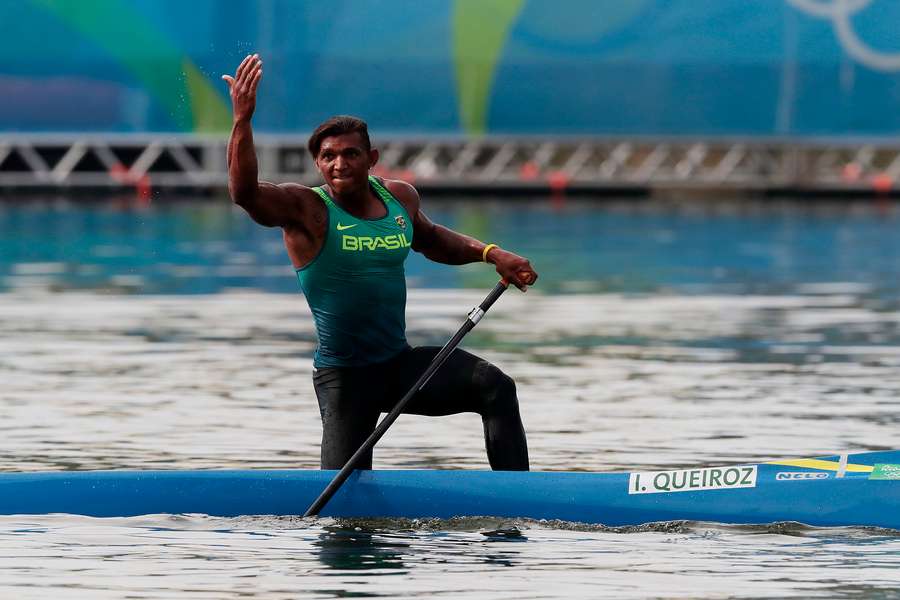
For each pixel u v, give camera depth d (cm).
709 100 9862
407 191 2397
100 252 6838
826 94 9844
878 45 9812
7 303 5041
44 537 2109
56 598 1802
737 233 7944
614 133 9856
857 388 3450
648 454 2711
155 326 4522
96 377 3600
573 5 9781
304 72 9550
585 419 3061
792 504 2192
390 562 1975
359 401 2334
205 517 2244
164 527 2183
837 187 10681
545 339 4250
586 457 2683
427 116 9681
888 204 10106
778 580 1881
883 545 2072
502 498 2236
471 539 2116
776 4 9812
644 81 9838
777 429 2945
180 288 5500
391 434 2948
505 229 7950
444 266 6538
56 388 3438
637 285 5650
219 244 7300
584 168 10856
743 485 2220
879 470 2202
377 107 9644
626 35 9788
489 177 10400
